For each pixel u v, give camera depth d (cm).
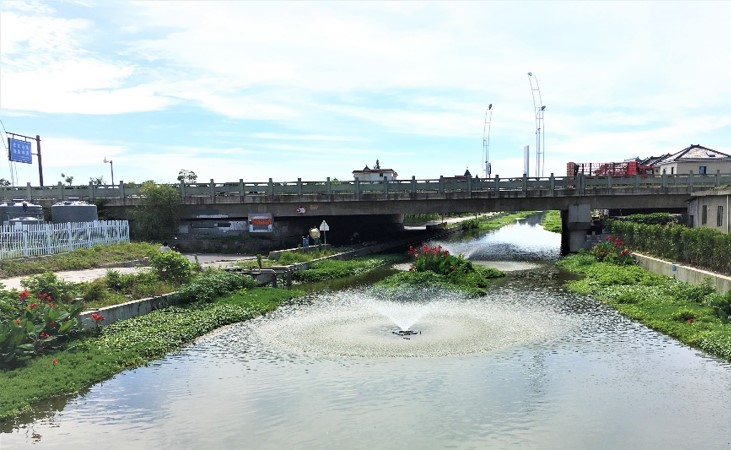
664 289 1973
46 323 1311
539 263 3288
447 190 3662
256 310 1855
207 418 939
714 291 1730
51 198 3878
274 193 3762
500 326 1567
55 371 1141
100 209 3844
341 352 1321
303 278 2655
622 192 3525
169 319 1655
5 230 2434
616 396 1006
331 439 845
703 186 3462
